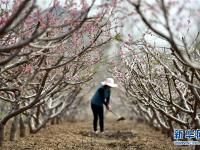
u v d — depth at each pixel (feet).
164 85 45.09
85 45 37.40
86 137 57.98
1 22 28.45
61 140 51.93
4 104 57.16
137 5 21.49
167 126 58.90
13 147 44.14
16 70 35.58
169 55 40.11
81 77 42.47
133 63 40.73
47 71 33.60
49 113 58.80
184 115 48.01
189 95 45.57
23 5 22.29
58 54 34.58
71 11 28.96
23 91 36.65
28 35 31.37
